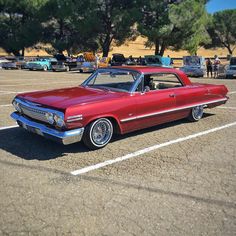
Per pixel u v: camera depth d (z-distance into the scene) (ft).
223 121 28.73
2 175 16.21
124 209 13.26
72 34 144.25
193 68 84.07
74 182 15.60
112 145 21.22
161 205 13.67
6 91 46.93
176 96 24.47
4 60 118.32
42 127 19.15
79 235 11.48
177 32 122.31
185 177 16.49
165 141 22.39
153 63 102.06
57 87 53.21
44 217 12.54
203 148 21.06
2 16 142.72
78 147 20.61
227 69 79.97
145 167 17.67
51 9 135.54
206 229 12.05
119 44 141.59
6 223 12.11
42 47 157.79
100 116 19.47
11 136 22.71
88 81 24.03
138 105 21.52
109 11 129.49
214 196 14.58
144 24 127.54
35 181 15.61
